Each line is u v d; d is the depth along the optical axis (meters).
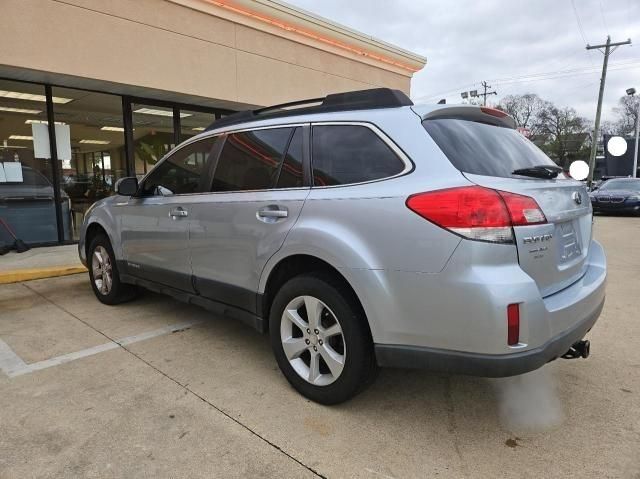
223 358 3.66
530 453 2.47
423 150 2.56
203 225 3.59
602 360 3.62
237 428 2.69
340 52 11.47
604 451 2.48
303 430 2.68
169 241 3.95
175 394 3.08
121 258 4.65
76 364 3.55
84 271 6.61
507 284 2.23
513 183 2.47
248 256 3.23
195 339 4.05
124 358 3.66
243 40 9.37
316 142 3.01
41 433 2.64
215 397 3.04
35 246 7.99
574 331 2.55
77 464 2.38
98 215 4.93
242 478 2.28
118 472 2.32
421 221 2.39
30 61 6.68
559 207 2.65
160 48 8.08
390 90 2.89
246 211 3.23
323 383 2.88
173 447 2.52
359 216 2.62
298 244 2.86
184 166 3.94
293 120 3.20
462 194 2.30
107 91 8.20
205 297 3.71
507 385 3.22
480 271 2.26
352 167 2.79
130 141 8.83
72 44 7.05
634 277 6.48
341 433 2.65
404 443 2.56
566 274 2.70
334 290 2.74
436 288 2.35
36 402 2.98
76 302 5.18
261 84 9.78
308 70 10.77
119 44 7.55
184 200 3.78
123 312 4.80
